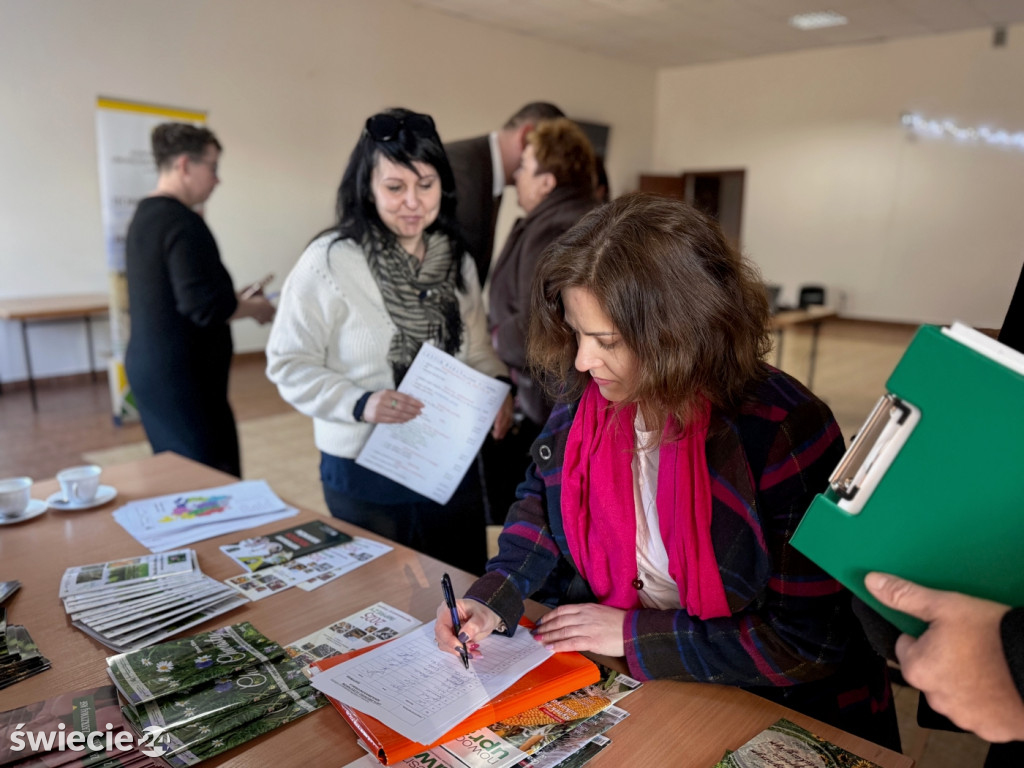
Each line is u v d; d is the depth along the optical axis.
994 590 0.57
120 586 1.17
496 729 0.85
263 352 7.04
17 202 5.36
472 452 1.60
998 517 0.55
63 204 5.58
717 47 9.18
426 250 1.61
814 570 0.89
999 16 7.52
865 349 7.73
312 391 1.54
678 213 0.85
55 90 5.39
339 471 1.64
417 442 1.58
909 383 0.58
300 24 6.68
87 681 0.93
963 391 0.55
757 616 0.93
